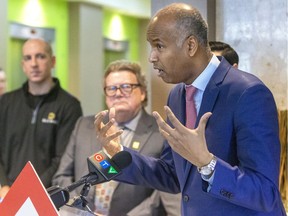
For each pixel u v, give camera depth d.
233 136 1.37
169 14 1.35
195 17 1.36
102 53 7.75
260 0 2.66
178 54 1.35
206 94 1.42
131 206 2.28
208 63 1.42
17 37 6.16
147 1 8.52
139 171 1.58
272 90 2.64
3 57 5.72
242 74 1.42
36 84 3.02
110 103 2.38
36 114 3.00
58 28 6.94
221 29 2.80
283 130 2.52
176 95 1.57
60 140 2.94
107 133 1.50
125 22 8.71
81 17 7.17
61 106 3.00
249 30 2.70
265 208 1.30
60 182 2.44
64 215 1.16
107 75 2.40
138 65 2.45
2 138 3.04
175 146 1.24
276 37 2.61
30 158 2.95
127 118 2.37
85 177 1.24
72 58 7.16
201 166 1.25
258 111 1.34
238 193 1.25
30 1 6.37
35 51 3.02
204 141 1.23
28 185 1.10
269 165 1.30
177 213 2.19
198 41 1.37
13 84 6.07
